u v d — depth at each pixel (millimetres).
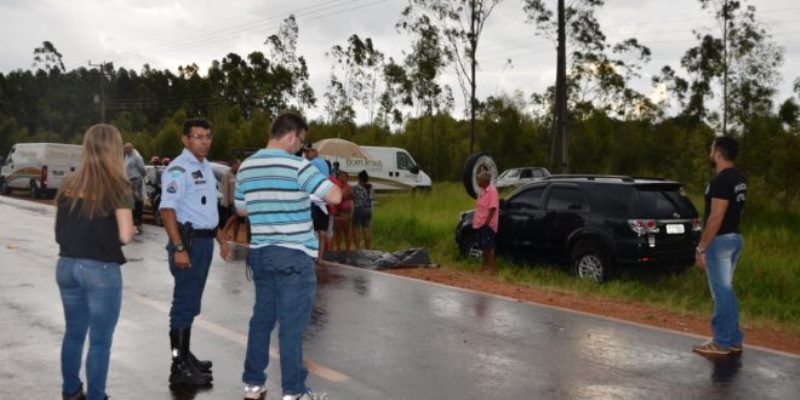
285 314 4715
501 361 6301
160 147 52625
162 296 8805
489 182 11727
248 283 9859
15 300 8359
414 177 30688
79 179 4293
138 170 16516
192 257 5285
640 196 10406
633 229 10219
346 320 7809
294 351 4754
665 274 11109
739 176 6438
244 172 4770
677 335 7438
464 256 13320
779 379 5941
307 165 4629
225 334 7008
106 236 4340
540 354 6555
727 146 6422
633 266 10273
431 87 41562
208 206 5348
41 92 97000
